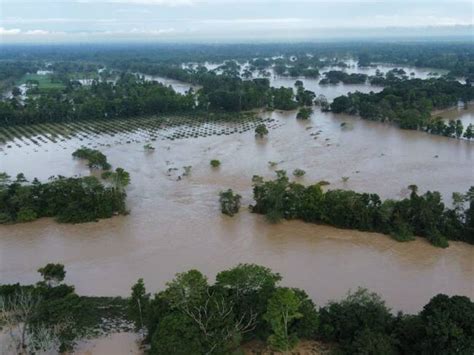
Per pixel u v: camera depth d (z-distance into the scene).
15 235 87.25
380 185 108.38
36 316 54.56
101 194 95.19
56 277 67.00
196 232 87.00
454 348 45.31
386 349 47.69
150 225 90.44
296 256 77.31
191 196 104.69
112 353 53.19
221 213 95.06
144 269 74.12
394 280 69.50
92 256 78.75
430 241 80.75
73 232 88.12
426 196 88.00
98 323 58.88
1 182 104.25
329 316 54.28
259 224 90.00
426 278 69.94
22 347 52.50
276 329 49.09
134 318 55.09
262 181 105.69
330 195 89.19
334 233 85.62
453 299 49.75
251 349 53.69
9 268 75.44
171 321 48.41
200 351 47.75
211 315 50.53
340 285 68.19
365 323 52.41
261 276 55.59
